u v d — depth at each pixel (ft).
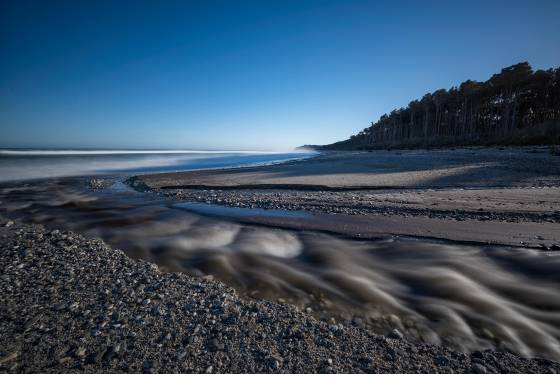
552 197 31.17
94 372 8.45
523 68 153.99
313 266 16.71
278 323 11.03
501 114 193.67
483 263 16.33
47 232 23.65
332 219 26.78
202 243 21.12
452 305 12.11
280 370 8.52
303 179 56.85
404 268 16.01
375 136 355.36
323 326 10.84
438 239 20.33
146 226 26.12
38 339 10.02
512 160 70.13
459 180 48.19
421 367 8.65
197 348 9.52
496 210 26.68
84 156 163.32
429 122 253.44
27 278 15.10
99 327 10.69
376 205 31.19
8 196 44.01
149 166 118.32
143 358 9.02
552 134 119.85
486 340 9.89
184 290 13.80
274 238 21.99
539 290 13.14
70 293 13.46
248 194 43.37
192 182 57.36
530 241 19.02
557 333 10.15
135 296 13.14
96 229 25.36
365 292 13.41
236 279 15.12
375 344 9.77
